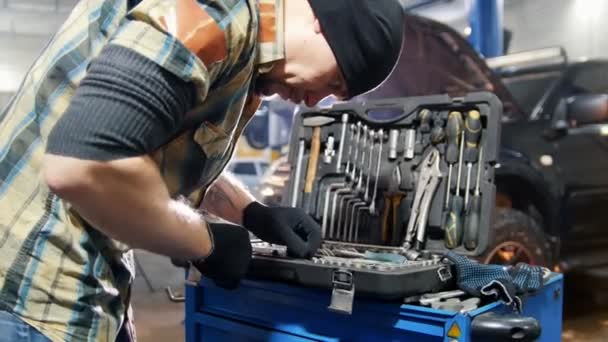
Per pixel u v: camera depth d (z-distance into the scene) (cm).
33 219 63
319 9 64
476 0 527
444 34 215
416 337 72
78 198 53
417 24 208
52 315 63
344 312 74
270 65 67
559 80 256
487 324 68
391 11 67
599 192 251
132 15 57
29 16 908
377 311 75
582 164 246
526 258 207
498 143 105
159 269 396
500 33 530
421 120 113
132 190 54
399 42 68
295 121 127
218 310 97
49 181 53
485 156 105
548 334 93
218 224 76
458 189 106
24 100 65
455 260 83
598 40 720
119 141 52
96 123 51
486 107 106
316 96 74
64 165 51
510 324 67
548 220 235
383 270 73
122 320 73
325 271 77
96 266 65
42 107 63
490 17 527
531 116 247
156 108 53
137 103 52
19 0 893
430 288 78
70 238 63
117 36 55
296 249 86
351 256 92
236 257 75
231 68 61
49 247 63
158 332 262
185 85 56
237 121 72
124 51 54
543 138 238
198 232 65
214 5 58
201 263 74
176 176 67
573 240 245
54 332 63
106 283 67
